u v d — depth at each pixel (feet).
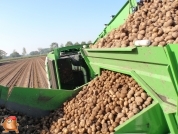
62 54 22.79
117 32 16.28
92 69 18.33
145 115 10.12
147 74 11.26
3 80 58.70
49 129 14.92
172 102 9.52
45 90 16.19
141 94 11.50
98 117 12.84
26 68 86.69
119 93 13.01
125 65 13.37
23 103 16.16
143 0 18.07
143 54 10.76
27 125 15.76
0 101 16.74
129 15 17.97
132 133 10.35
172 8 13.60
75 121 13.92
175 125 9.16
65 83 19.60
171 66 8.97
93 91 15.39
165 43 10.90
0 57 341.21
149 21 14.12
